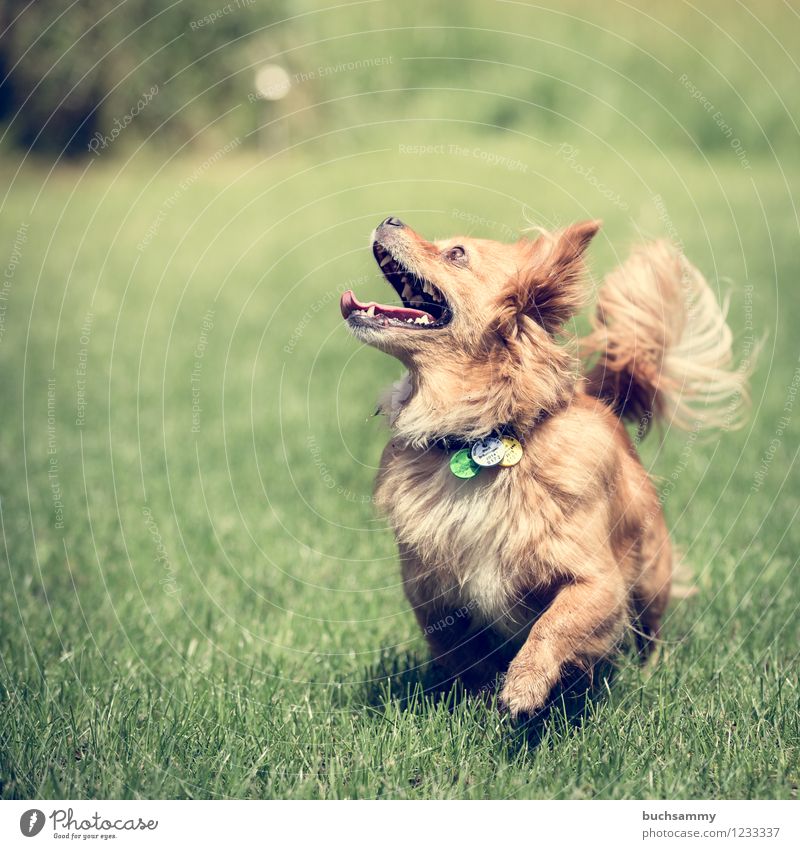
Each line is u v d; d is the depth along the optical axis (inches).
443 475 140.1
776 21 737.0
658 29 735.1
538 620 131.1
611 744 126.9
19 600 178.9
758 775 121.6
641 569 155.5
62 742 128.6
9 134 685.9
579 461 134.7
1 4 661.3
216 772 125.7
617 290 168.9
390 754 127.2
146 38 665.6
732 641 156.4
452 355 140.6
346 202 546.3
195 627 169.0
